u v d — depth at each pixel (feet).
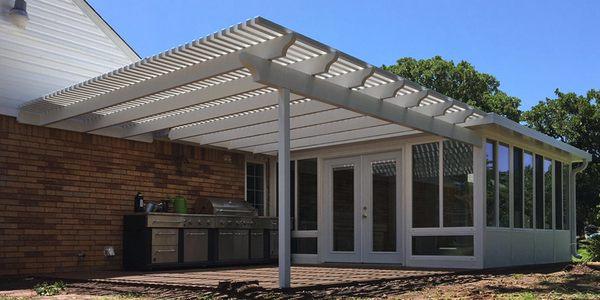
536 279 27.07
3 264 29.60
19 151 30.83
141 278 26.58
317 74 23.39
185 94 27.73
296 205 42.93
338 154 40.47
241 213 39.47
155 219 33.76
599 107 77.00
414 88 26.71
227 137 37.58
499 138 35.29
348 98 25.64
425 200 35.45
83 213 33.14
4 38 31.27
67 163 32.71
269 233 41.04
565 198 45.55
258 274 29.14
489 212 33.94
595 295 20.42
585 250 52.01
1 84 30.60
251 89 24.91
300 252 42.32
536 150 40.16
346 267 34.60
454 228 33.94
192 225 35.60
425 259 34.88
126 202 35.24
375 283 24.06
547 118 79.51
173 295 21.08
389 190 37.91
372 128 35.78
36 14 32.99
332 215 40.93
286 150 22.25
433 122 30.58
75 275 29.14
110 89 27.76
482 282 25.62
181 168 38.45
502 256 34.65
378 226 38.27
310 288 21.65
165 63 23.80
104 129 34.27
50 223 31.65
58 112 30.68
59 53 33.81
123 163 35.35
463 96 92.99
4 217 29.91
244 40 21.59
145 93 25.96
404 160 36.65
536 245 39.19
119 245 34.63
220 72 22.84
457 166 34.37
